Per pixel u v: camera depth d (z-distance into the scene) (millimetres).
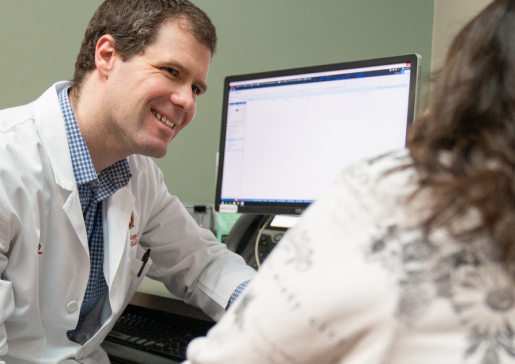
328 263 348
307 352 348
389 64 1009
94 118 881
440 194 329
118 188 940
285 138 1108
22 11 1764
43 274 822
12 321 766
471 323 319
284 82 1116
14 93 1766
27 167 796
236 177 1157
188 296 999
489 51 368
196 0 1921
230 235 1213
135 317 1023
